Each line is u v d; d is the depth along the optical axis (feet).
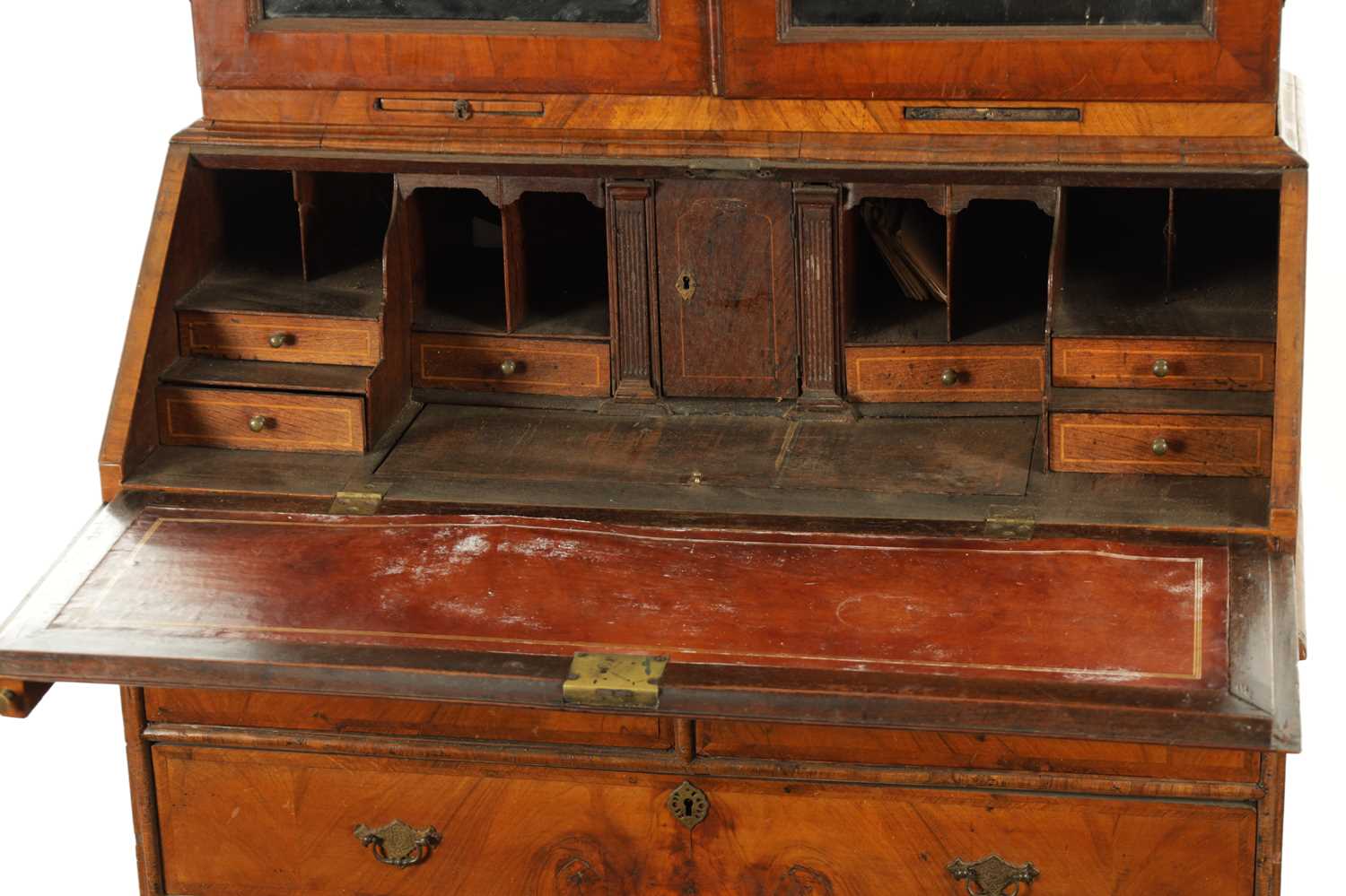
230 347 8.61
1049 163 8.03
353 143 8.43
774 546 7.84
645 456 8.38
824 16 8.09
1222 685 7.13
